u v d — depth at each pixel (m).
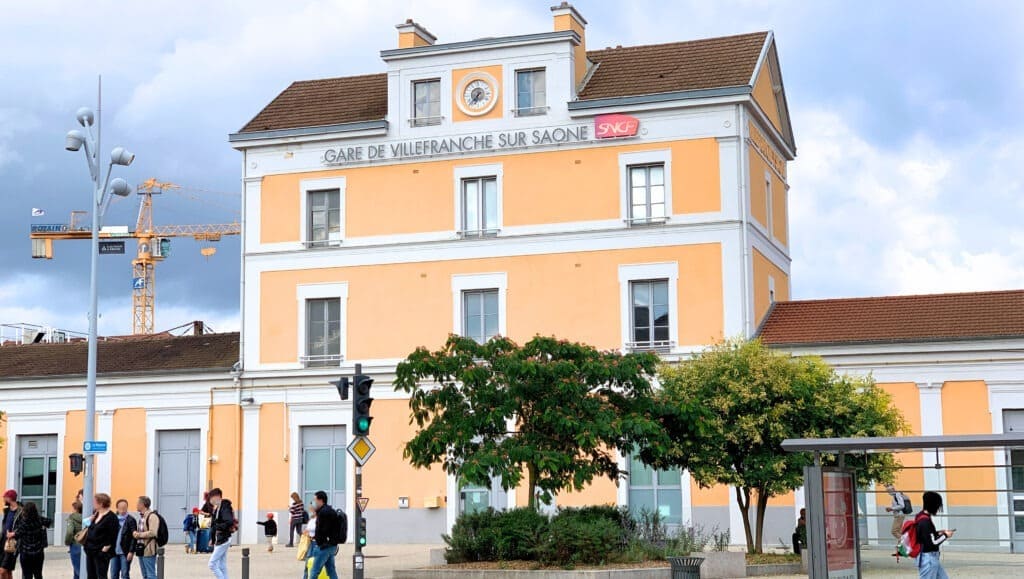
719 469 31.23
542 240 43.66
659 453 29.75
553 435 30.06
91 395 35.44
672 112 42.78
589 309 42.97
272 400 46.00
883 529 35.84
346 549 41.50
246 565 27.86
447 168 45.00
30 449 48.75
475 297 44.56
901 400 39.16
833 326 41.44
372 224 45.66
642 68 45.22
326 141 46.41
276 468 45.66
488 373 29.80
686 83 43.44
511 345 30.50
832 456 31.42
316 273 46.16
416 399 30.59
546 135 43.84
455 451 30.25
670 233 42.44
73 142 35.59
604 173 43.31
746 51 44.69
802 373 32.28
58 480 48.03
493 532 30.33
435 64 45.41
